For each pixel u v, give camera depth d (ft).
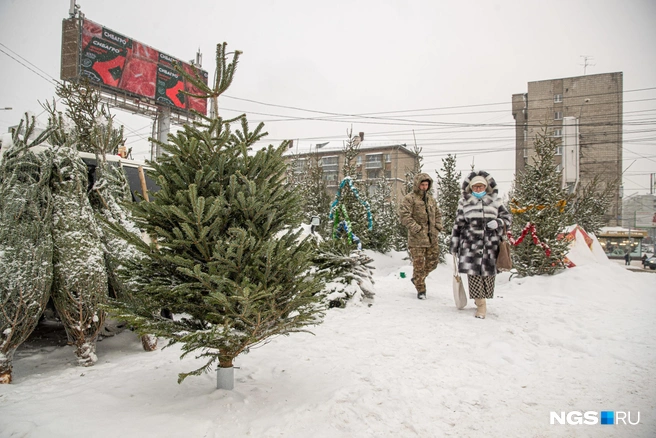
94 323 12.60
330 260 20.39
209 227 8.30
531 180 29.48
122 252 13.48
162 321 8.98
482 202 18.13
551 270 26.32
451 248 19.10
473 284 17.67
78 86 31.91
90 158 17.93
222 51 9.64
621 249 129.18
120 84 94.17
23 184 11.73
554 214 27.09
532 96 148.15
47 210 11.97
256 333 8.84
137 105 99.30
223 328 8.30
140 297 9.11
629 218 168.55
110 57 92.68
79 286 12.14
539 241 25.90
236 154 9.71
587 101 137.69
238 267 8.53
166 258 8.25
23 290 11.00
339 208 24.22
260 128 10.45
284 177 10.31
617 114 134.10
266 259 8.53
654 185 143.43
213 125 9.46
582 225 54.65
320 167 71.10
